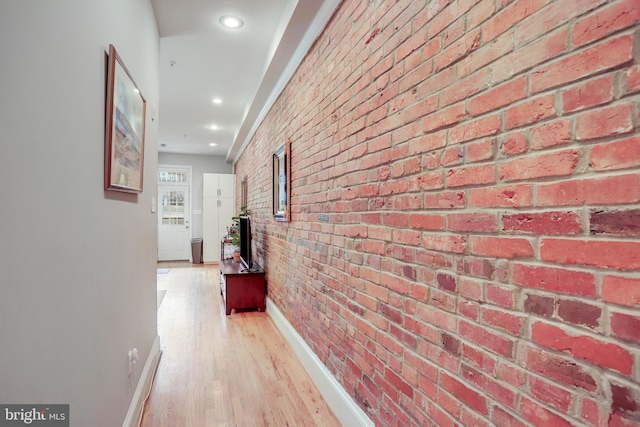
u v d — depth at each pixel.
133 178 1.67
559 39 0.77
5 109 0.62
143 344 2.05
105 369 1.25
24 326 0.69
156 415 1.89
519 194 0.87
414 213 1.28
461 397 1.04
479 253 0.99
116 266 1.41
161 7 2.41
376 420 1.52
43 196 0.77
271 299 3.74
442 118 1.14
